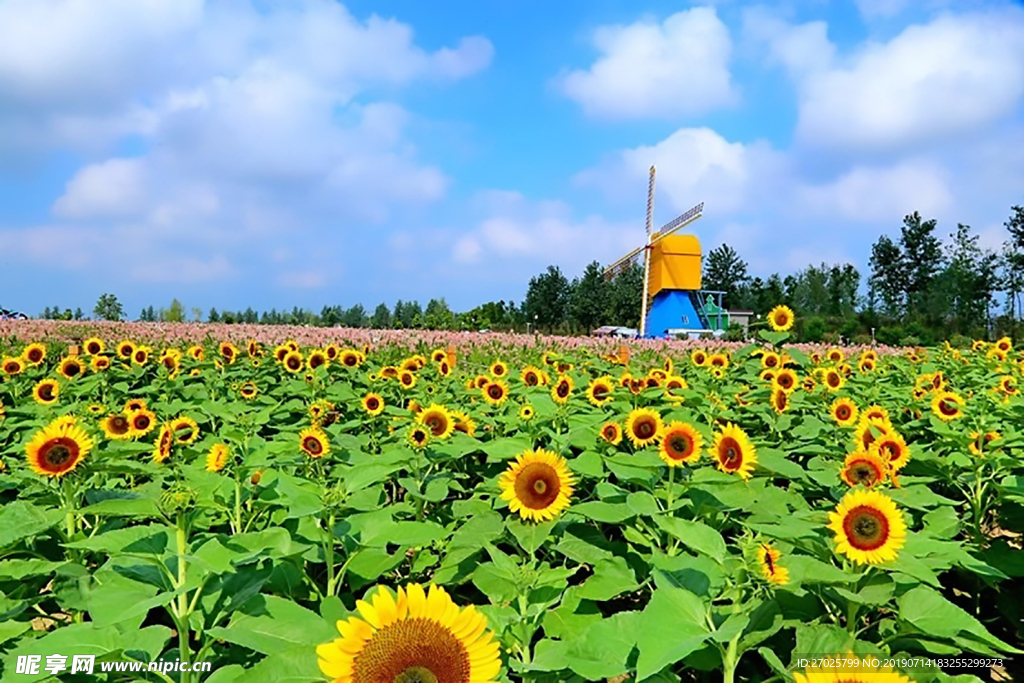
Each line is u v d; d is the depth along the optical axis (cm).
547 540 388
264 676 242
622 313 6862
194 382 1048
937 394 684
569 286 7388
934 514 381
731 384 936
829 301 7338
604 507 372
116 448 459
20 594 324
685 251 5072
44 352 1040
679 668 329
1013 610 407
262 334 1802
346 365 1050
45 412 662
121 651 254
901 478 455
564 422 602
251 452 481
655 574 285
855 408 637
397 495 591
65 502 362
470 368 1346
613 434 511
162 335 1750
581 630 310
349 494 377
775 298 8225
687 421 584
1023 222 4844
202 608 278
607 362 1230
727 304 11200
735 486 396
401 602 208
